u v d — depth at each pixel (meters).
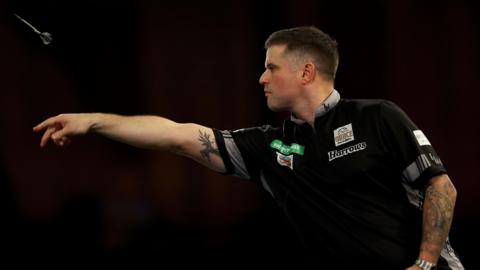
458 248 17.20
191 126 8.34
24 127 20.72
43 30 20.75
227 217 21.42
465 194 21.84
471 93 22.08
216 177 21.69
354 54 22.06
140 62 21.86
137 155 21.59
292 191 7.92
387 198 7.47
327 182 7.60
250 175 8.36
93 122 7.80
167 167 21.55
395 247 7.36
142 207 17.84
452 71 22.14
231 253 16.95
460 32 22.06
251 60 22.34
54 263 15.27
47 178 20.72
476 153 22.03
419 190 7.46
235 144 8.30
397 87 22.05
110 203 17.53
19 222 14.09
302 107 7.97
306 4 21.98
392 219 7.43
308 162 7.76
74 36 21.12
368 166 7.39
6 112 20.56
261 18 22.27
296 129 8.03
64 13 20.86
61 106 21.12
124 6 21.53
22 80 20.72
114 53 21.62
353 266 7.49
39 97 20.91
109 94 21.64
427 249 7.09
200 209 21.55
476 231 17.89
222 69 22.27
